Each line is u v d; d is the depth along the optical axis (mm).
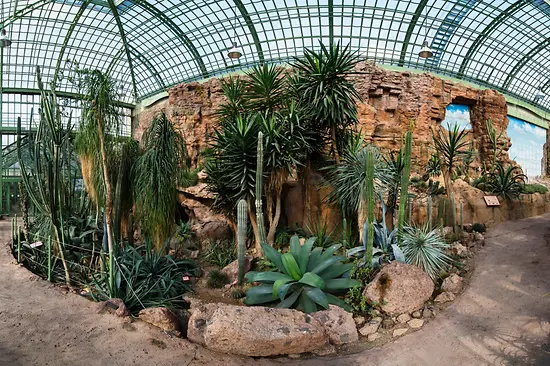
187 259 10758
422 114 19375
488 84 32844
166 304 7363
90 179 9234
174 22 28453
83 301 6414
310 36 27656
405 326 6289
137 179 9648
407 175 8602
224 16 27438
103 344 5051
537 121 33844
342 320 6172
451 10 25812
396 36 27500
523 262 8500
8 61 30125
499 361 5098
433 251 8180
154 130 10039
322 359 5355
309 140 11367
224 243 13141
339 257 7645
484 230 11633
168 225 9906
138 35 30594
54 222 8641
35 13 26547
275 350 5289
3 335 5094
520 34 28500
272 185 10492
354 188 10133
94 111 7637
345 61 10883
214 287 9211
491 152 20875
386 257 8227
